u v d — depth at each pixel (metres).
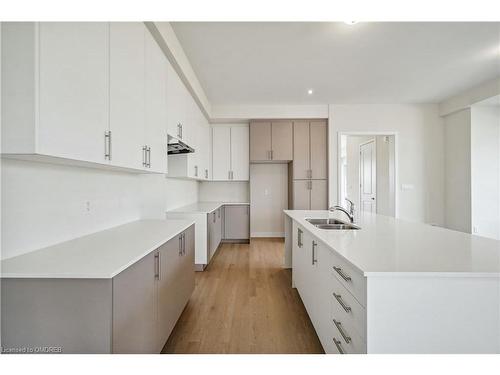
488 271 1.16
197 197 5.97
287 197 6.29
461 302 1.18
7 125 1.10
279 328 2.30
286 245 3.99
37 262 1.29
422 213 5.32
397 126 5.33
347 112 5.36
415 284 1.18
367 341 1.18
